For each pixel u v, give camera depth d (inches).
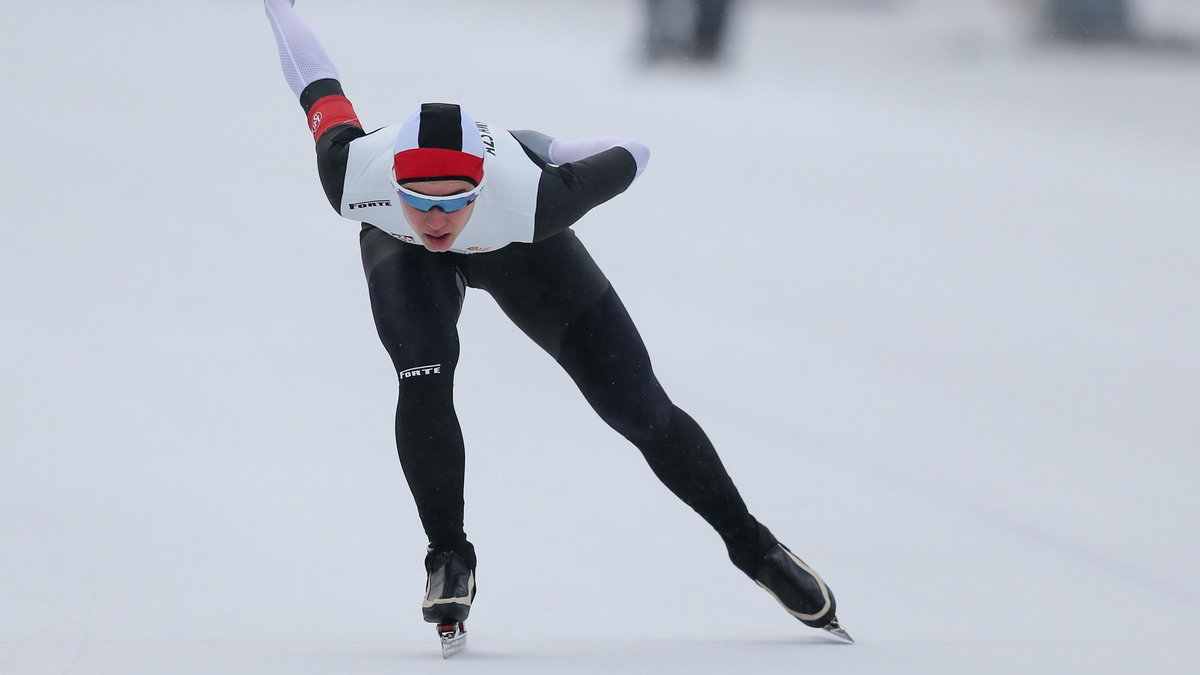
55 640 375.6
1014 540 543.8
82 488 547.2
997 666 355.3
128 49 1966.0
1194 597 480.4
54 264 933.2
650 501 569.6
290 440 626.2
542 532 526.6
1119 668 355.9
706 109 1700.3
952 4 2878.9
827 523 555.8
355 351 782.5
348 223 1100.5
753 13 2810.0
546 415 689.0
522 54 2033.7
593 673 337.4
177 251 987.9
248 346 778.8
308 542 500.1
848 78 2046.0
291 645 374.0
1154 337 922.7
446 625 355.6
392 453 616.7
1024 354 866.8
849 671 346.6
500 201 359.6
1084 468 655.1
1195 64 2253.9
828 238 1155.9
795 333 882.8
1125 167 1536.7
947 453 667.4
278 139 1416.1
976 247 1154.0
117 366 728.3
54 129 1418.6
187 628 400.2
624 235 1121.4
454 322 382.9
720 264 1050.7
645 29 2042.3
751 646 383.6
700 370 791.7
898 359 838.5
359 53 1889.8
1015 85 2043.6
